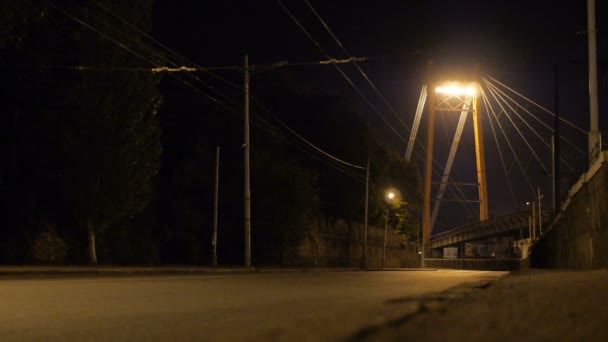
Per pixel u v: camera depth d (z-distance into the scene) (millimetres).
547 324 5211
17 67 31125
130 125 31719
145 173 32594
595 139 26516
